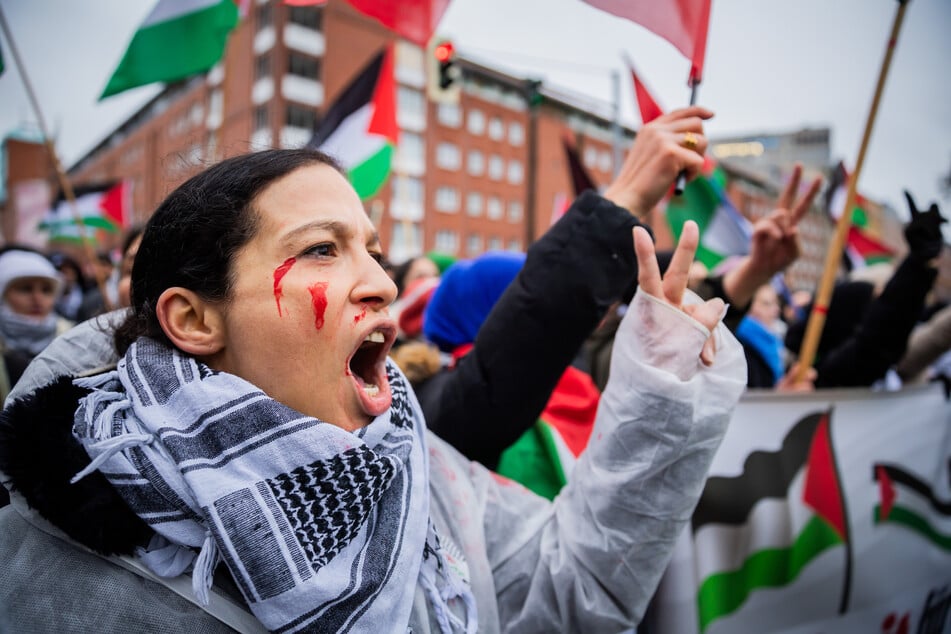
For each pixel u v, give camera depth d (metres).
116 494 0.72
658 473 0.90
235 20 2.80
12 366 2.16
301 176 0.81
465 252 30.45
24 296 2.71
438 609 0.85
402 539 0.81
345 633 0.71
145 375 0.77
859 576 1.77
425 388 1.39
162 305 0.78
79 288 5.60
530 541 1.04
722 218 3.49
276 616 0.69
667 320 0.88
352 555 0.76
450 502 1.00
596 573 0.96
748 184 25.23
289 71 22.48
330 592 0.71
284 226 0.77
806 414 1.80
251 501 0.70
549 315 1.10
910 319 2.14
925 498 1.94
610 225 1.12
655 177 1.20
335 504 0.73
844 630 1.75
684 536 1.51
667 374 0.87
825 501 1.76
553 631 0.98
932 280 2.11
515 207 32.59
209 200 0.79
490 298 1.69
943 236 2.10
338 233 0.79
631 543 0.93
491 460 1.20
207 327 0.79
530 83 6.70
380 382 0.85
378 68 4.19
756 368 2.80
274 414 0.73
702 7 1.22
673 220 3.56
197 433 0.73
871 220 4.93
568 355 1.13
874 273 3.00
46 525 0.72
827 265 2.05
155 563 0.72
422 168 28.78
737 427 1.72
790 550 1.67
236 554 0.69
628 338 0.92
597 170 33.91
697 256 3.49
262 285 0.76
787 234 1.74
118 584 0.71
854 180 1.94
